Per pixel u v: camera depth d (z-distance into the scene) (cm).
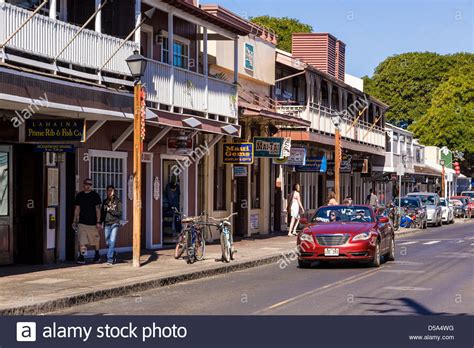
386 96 8806
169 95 2364
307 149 4219
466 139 8125
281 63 3762
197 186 2919
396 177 6003
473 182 9275
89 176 2214
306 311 1367
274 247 2805
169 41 2388
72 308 1443
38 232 2023
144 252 2438
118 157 2358
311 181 4422
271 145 3177
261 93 3591
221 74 3077
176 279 1847
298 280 1903
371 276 1972
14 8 1639
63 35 1825
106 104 1952
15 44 1647
